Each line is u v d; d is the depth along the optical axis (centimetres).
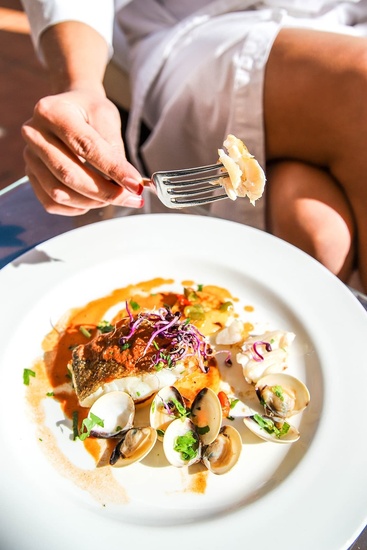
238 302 59
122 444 46
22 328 55
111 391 50
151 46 89
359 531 40
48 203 58
